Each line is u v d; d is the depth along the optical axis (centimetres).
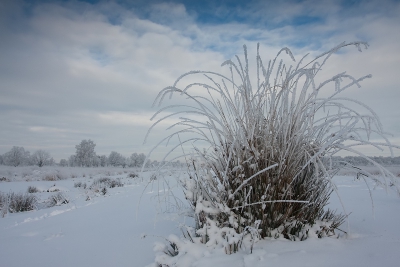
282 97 266
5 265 289
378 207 446
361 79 224
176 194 688
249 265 192
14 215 808
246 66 266
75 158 7244
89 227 434
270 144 262
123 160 7606
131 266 243
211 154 276
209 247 231
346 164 254
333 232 265
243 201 255
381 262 186
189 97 261
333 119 247
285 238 250
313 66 261
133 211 541
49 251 322
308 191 262
